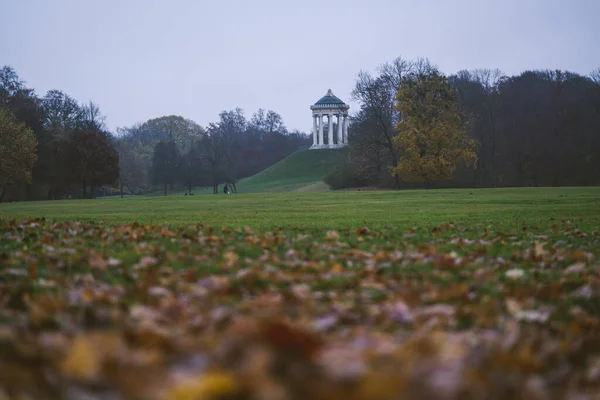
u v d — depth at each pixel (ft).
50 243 35.86
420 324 17.52
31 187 283.38
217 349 12.14
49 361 10.82
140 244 35.55
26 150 224.74
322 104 453.99
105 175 273.54
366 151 258.16
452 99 223.30
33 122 266.98
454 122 221.87
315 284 23.38
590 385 12.15
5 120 226.17
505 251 34.22
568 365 13.91
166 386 9.61
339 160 375.45
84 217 71.41
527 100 286.87
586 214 70.28
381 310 18.43
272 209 89.76
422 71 245.45
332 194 160.56
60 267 26.43
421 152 223.30
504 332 16.55
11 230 43.29
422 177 222.07
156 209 98.02
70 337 13.57
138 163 382.83
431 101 220.43
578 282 24.43
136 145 450.30
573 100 280.31
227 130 483.92
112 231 44.88
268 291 21.15
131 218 68.33
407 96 221.46
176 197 166.30
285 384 9.44
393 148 248.52
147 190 411.95
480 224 54.70
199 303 18.92
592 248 37.19
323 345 12.13
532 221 59.11
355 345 13.24
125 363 10.69
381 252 30.96
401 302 19.02
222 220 62.69
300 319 16.46
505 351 13.60
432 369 10.71
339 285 23.24
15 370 9.68
